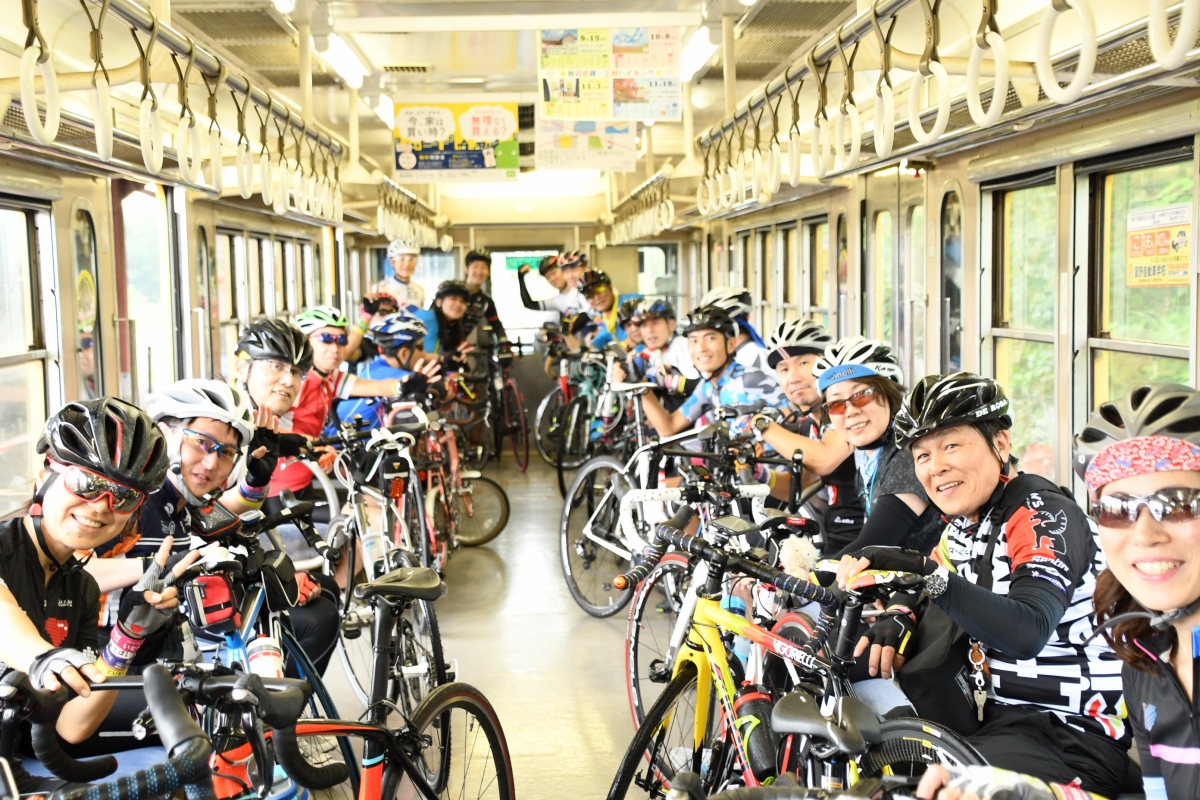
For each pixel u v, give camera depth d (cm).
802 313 806
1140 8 306
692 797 142
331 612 336
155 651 275
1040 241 467
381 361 616
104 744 259
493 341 1039
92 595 236
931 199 545
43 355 437
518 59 748
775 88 411
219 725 178
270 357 403
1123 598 172
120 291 504
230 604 247
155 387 558
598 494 661
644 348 794
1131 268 402
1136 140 363
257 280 830
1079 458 173
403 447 455
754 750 252
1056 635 224
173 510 281
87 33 423
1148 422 162
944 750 212
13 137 318
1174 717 164
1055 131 417
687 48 669
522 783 354
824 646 248
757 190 473
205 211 627
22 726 232
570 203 1353
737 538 288
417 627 380
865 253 650
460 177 873
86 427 206
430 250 1414
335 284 1043
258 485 318
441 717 281
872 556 209
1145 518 159
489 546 696
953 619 207
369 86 830
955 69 308
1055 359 433
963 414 230
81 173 458
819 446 379
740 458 395
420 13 600
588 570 609
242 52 644
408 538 466
